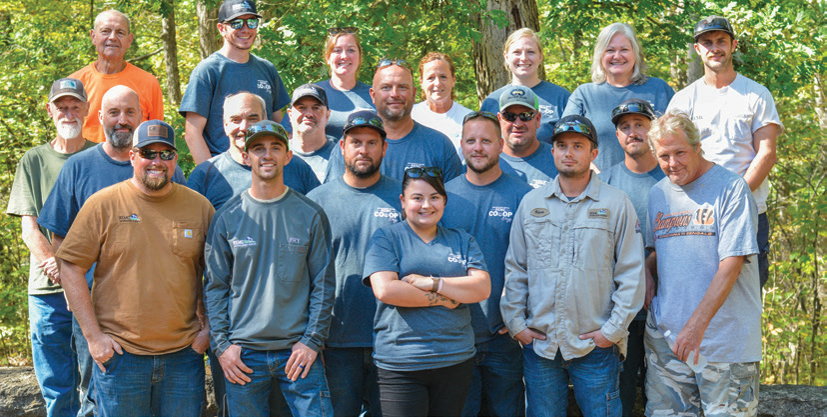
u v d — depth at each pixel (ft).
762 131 12.50
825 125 33.42
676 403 11.49
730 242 10.70
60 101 12.70
